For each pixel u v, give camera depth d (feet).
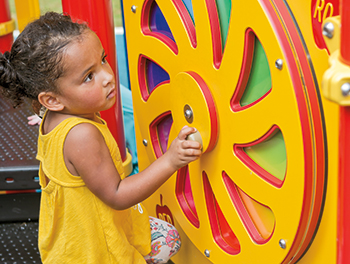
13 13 17.74
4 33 6.71
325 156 2.39
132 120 6.11
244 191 2.91
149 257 3.75
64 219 3.27
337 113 2.25
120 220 3.41
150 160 4.02
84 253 3.32
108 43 4.52
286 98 2.36
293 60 2.31
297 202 2.48
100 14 4.38
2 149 5.14
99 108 3.06
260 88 2.69
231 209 3.08
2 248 4.75
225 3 2.80
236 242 3.38
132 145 6.03
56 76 2.88
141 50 3.66
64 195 3.20
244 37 2.57
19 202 5.13
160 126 3.92
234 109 2.82
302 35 2.34
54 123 3.14
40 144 3.34
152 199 4.32
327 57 2.21
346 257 1.86
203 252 3.56
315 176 2.39
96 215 3.24
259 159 2.83
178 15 3.10
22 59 2.91
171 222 4.15
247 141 2.75
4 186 4.84
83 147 3.01
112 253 3.29
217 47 2.86
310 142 2.34
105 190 3.10
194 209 3.77
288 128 2.40
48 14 3.09
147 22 3.60
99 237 3.28
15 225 5.14
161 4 3.27
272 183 2.68
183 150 3.00
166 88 3.50
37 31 2.88
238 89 2.75
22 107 6.09
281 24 2.35
